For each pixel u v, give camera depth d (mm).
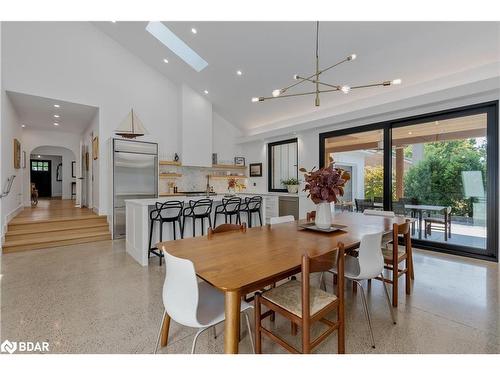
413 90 4285
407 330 2039
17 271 3367
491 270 3334
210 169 7480
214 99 6883
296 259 1641
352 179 5395
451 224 4094
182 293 1398
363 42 3787
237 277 1353
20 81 4664
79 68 5352
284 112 6406
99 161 5645
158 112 6492
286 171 7059
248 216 5105
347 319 2223
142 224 3633
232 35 4402
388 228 2650
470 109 3787
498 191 3572
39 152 10445
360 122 5109
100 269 3463
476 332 2002
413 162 4508
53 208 7043
